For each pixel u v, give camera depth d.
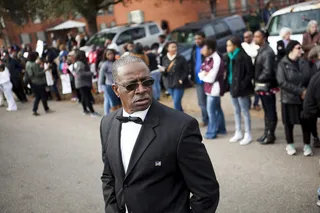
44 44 11.51
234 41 5.09
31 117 9.05
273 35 9.38
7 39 23.62
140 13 23.75
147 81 1.89
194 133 1.86
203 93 6.41
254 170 4.48
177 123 1.85
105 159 2.11
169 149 1.81
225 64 5.74
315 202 3.61
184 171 1.85
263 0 23.17
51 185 4.71
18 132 7.65
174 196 1.88
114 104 7.33
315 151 4.85
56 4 12.89
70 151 6.04
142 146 1.84
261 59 4.90
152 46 14.48
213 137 5.89
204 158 1.88
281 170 4.39
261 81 4.96
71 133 7.18
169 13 22.77
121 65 1.92
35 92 9.09
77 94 10.29
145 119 1.90
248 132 5.43
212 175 1.91
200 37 6.05
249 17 17.77
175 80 6.34
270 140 5.27
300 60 4.48
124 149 1.93
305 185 3.96
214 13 21.98
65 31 26.69
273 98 5.09
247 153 5.07
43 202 4.25
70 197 4.30
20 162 5.72
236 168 4.61
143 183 1.84
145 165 1.82
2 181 4.99
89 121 8.06
